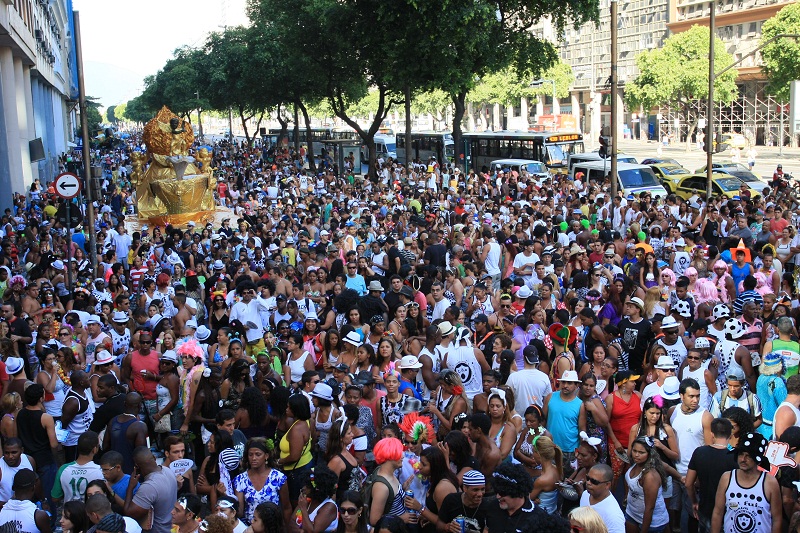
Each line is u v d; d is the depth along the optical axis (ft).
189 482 27.58
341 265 57.11
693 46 244.83
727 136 187.32
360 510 22.97
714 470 24.81
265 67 204.33
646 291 46.52
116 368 39.70
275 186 130.82
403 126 483.10
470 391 34.86
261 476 25.66
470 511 22.85
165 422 35.53
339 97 168.04
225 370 36.19
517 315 41.22
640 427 28.78
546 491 26.68
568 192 101.71
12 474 27.86
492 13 123.34
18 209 108.47
